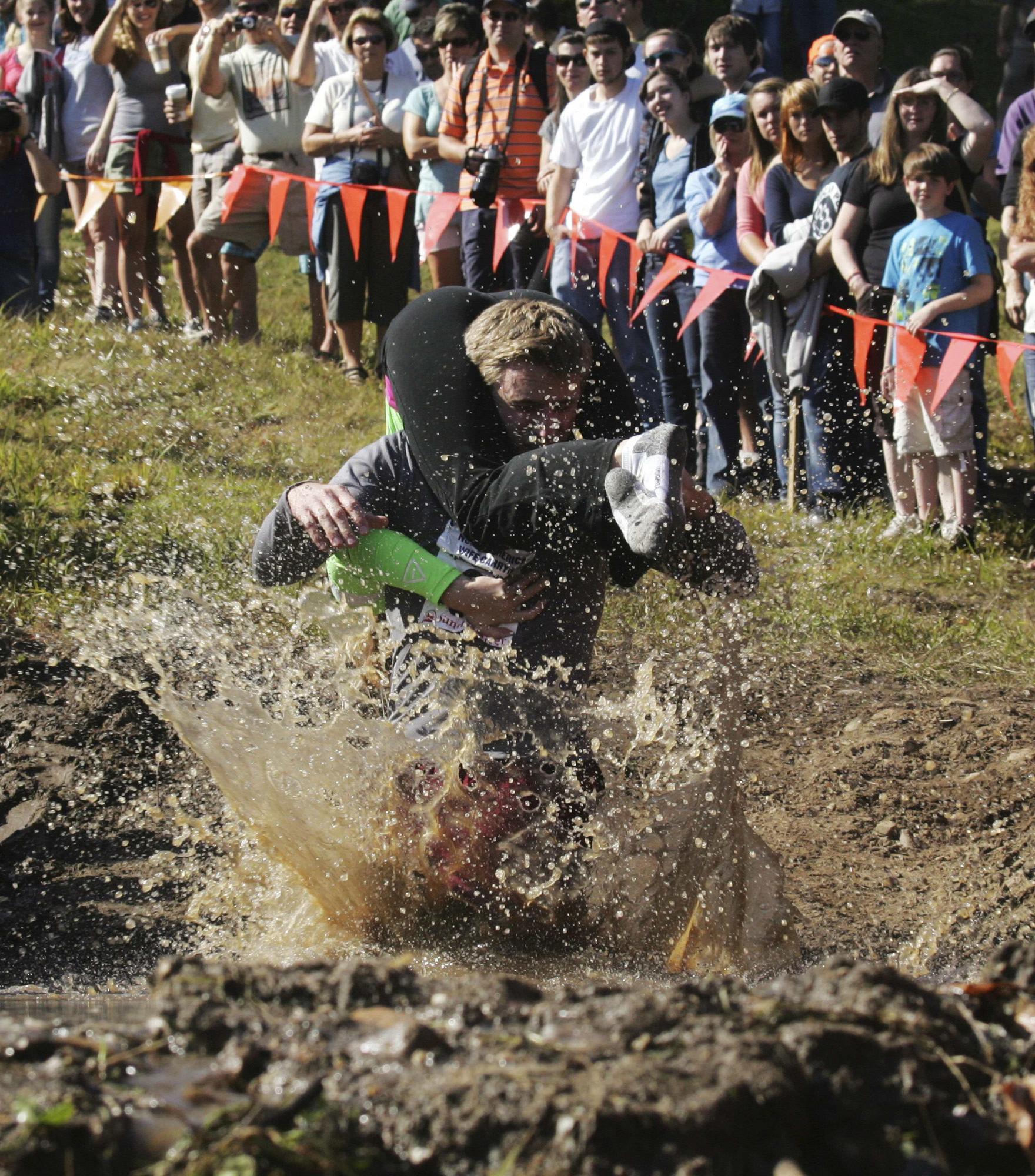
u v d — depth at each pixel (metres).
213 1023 4.76
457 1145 4.19
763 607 15.66
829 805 11.62
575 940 8.34
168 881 9.84
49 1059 4.59
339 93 22.66
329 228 22.97
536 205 20.52
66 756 11.63
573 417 8.12
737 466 19.34
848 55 19.27
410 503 8.37
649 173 19.31
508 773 8.26
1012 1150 4.34
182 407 21.06
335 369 23.98
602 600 8.45
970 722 13.11
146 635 13.48
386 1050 4.60
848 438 18.14
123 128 24.17
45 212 25.83
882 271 17.20
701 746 9.62
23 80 26.12
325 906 8.55
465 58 21.05
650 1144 4.11
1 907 9.38
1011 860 10.47
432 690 8.35
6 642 13.40
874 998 4.86
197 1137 4.17
